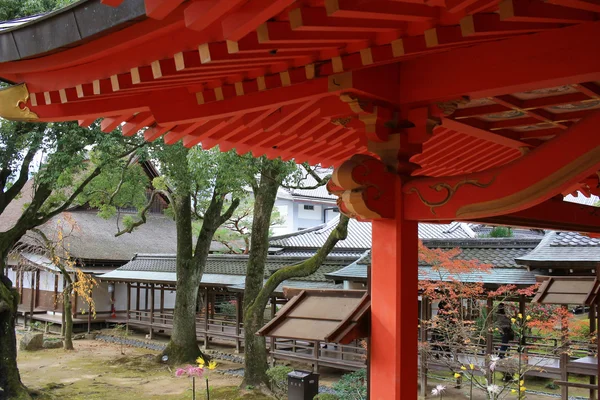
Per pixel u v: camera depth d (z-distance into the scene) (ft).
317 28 6.07
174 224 108.17
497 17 6.71
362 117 9.39
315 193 128.36
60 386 47.88
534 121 12.86
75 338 74.43
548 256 39.83
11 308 42.04
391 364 9.21
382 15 6.08
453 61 8.71
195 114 9.89
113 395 44.98
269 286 43.73
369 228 78.43
